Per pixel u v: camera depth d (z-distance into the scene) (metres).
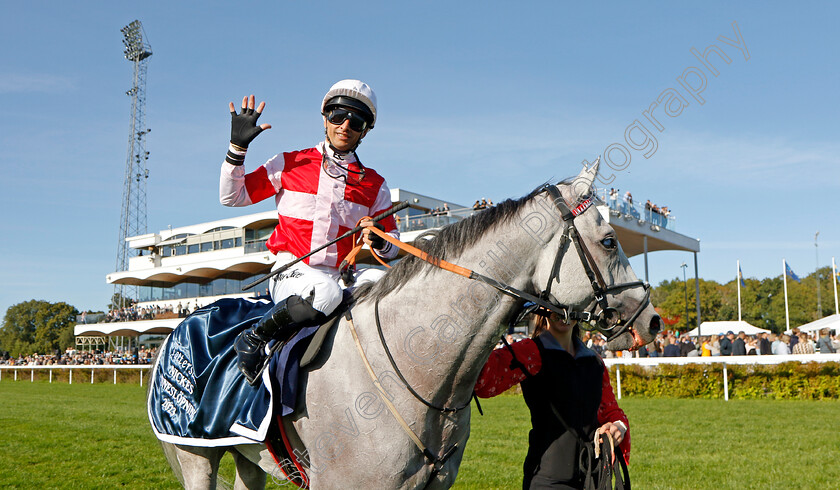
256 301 2.96
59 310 63.00
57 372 23.11
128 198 34.22
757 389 11.64
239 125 2.46
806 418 8.61
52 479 5.33
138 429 8.41
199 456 2.78
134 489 5.02
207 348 2.69
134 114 34.72
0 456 6.37
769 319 49.19
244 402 2.41
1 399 13.64
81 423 9.08
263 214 26.52
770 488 4.70
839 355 10.56
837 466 5.48
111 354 28.41
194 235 30.31
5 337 63.03
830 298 49.06
